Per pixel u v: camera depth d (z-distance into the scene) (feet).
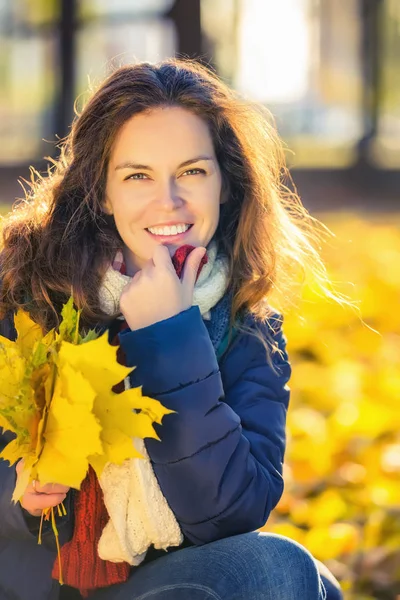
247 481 7.91
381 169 51.75
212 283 8.66
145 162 8.34
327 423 15.40
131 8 48.85
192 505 7.83
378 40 52.44
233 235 9.11
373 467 14.12
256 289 8.88
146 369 7.87
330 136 58.54
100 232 8.73
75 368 6.86
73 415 6.69
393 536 12.28
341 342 21.02
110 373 6.94
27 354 7.25
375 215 43.09
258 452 8.30
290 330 20.68
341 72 58.08
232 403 8.64
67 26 47.32
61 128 47.29
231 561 7.53
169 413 7.48
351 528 12.21
